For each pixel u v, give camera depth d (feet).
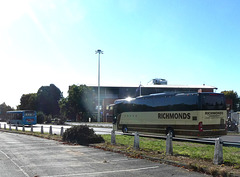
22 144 49.42
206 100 52.75
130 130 72.90
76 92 231.71
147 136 70.13
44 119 207.62
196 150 36.37
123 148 39.58
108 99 222.28
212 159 28.71
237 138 65.92
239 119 90.33
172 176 23.24
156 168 26.63
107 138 55.16
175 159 29.58
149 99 66.03
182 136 55.21
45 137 65.10
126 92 251.19
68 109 241.96
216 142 26.91
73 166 27.76
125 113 75.46
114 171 25.30
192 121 53.01
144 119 67.10
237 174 21.97
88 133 50.83
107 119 219.00
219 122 53.93
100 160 31.37
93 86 252.21
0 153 37.35
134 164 28.76
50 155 35.40
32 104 276.62
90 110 235.61
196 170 25.35
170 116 58.70
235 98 254.88
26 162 30.14
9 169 26.25
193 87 227.81
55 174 24.06
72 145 47.47
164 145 42.52
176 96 57.72
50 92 278.87
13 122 160.66
